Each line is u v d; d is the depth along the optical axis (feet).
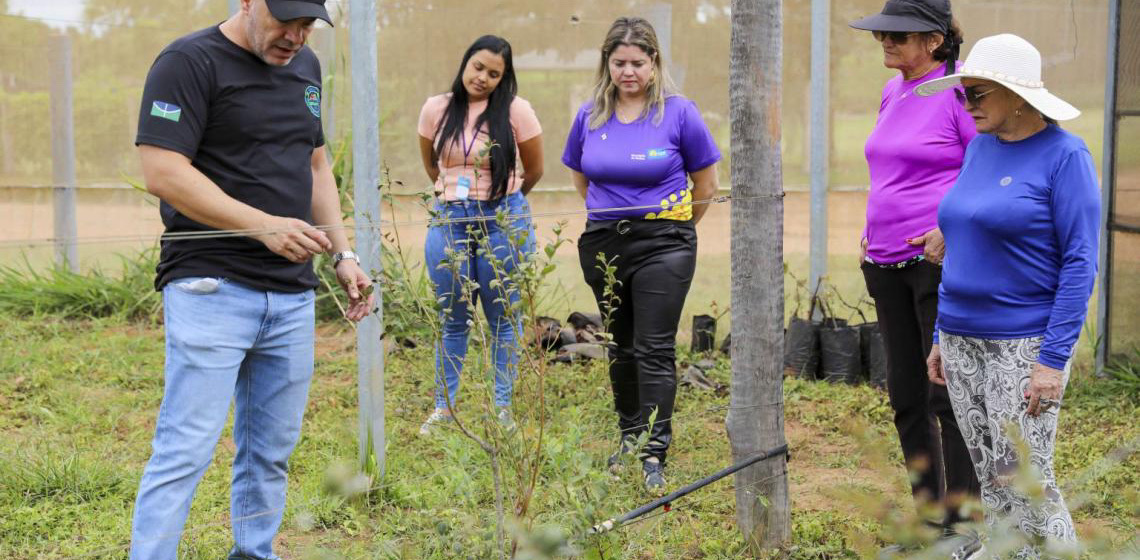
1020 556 12.17
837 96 32.48
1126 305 23.99
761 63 13.66
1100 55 27.09
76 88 31.40
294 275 12.64
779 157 13.98
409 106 31.48
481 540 11.33
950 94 14.56
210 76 11.75
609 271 14.60
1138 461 18.22
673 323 17.51
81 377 23.84
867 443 8.80
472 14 31.42
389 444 18.67
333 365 25.22
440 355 12.66
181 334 12.05
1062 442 19.63
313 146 12.92
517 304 12.10
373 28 15.88
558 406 21.29
